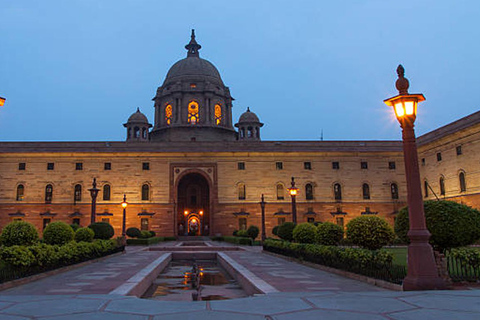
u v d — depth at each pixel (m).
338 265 16.25
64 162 53.28
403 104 10.84
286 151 55.31
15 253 13.80
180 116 67.31
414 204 10.34
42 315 6.62
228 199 54.22
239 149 56.09
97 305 7.49
